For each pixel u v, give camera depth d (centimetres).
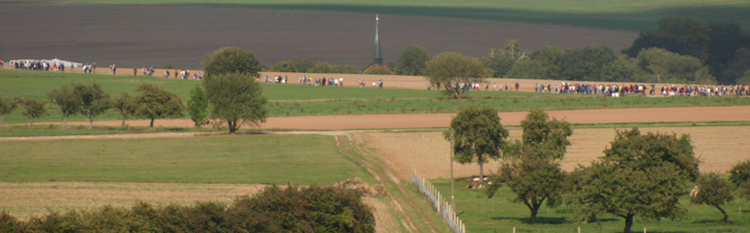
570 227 18062
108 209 13925
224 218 14525
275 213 15150
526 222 18775
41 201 18912
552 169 18950
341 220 15362
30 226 13000
